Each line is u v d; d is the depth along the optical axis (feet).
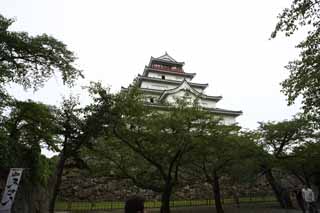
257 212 63.00
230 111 128.36
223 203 85.87
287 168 77.77
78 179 80.07
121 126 52.70
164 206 52.47
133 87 55.36
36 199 50.47
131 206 11.88
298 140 73.51
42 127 46.73
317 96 35.68
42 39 39.58
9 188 31.83
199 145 54.85
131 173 62.75
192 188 92.38
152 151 55.21
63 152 50.16
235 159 62.80
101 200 79.82
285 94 36.50
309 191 52.39
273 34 32.32
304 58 33.76
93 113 49.70
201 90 146.00
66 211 69.62
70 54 42.93
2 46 37.55
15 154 41.88
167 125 52.85
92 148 56.70
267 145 73.67
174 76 151.43
